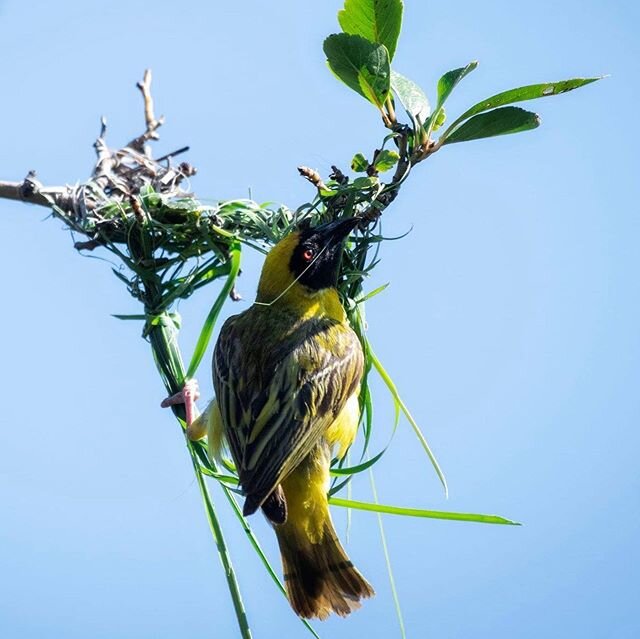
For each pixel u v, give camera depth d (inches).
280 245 423.2
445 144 363.6
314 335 413.7
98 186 456.1
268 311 423.2
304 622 383.2
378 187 382.6
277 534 394.6
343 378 410.9
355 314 424.5
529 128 351.6
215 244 436.5
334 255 415.8
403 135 363.3
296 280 419.5
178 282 433.4
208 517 393.1
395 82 361.1
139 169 473.4
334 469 400.8
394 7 347.3
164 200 434.3
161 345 426.9
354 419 419.5
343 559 388.8
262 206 441.4
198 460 409.7
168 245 436.1
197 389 423.8
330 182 394.9
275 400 401.7
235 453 398.3
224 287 421.7
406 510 365.1
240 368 412.8
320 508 394.0
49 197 441.4
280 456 392.5
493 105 349.4
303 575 388.8
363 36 354.0
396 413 406.6
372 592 385.1
